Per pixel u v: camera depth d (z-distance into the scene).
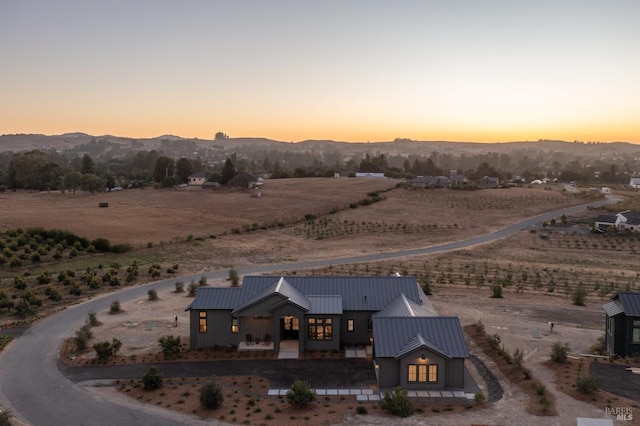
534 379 34.25
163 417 29.69
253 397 32.62
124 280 67.12
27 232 89.75
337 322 41.00
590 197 161.12
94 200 149.25
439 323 35.50
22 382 35.03
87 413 30.31
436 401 31.89
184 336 45.19
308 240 99.12
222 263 79.06
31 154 199.00
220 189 169.25
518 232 109.12
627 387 32.53
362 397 32.47
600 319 50.22
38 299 54.34
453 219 123.94
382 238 101.69
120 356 40.16
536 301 57.16
